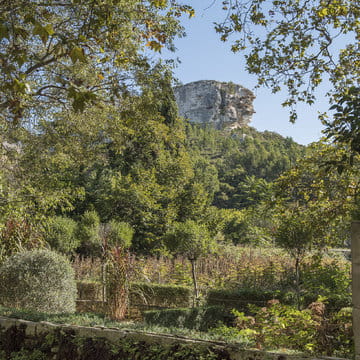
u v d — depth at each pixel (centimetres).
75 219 2277
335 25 705
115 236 1672
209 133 11962
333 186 725
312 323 452
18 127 1082
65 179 2088
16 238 988
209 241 1142
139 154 2431
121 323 536
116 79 841
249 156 9794
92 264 1347
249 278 1111
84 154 1312
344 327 450
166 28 779
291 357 372
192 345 419
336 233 781
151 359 436
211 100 13925
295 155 10125
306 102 761
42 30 366
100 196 2255
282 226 829
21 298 717
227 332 480
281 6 712
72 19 739
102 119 1098
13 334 547
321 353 434
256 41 738
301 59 750
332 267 901
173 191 2258
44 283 730
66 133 1205
